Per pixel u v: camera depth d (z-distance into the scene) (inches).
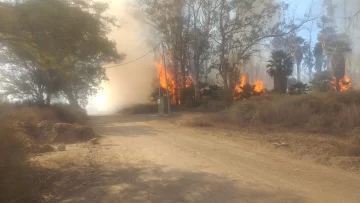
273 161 447.2
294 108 884.0
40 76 1077.8
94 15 458.3
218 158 473.1
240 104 1047.6
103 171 412.8
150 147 593.9
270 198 284.5
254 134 741.3
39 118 937.5
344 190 306.8
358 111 749.3
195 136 745.0
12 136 299.3
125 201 293.3
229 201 279.4
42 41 396.5
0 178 275.3
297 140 615.5
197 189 318.0
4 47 412.2
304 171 385.7
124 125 1099.9
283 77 1742.1
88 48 444.5
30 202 297.4
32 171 331.3
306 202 273.0
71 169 425.4
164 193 310.5
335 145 522.9
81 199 305.0
